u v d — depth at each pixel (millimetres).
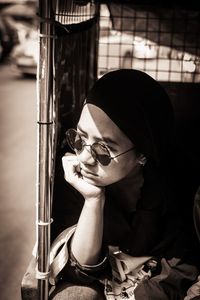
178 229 1967
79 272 1873
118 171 1787
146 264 1950
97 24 2781
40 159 1686
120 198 1988
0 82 11430
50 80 1632
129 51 2850
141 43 2828
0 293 3203
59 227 2086
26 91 10359
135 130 1736
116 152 1757
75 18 2219
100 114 1736
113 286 1908
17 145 6547
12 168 5645
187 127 2781
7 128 7340
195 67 2820
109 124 1735
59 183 2098
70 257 1885
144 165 1920
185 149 2541
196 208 1884
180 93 2807
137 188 1950
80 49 2477
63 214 2086
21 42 11945
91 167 1780
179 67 2830
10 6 13977
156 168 1954
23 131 7199
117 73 1796
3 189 4977
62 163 1953
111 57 2867
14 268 3498
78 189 1828
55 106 1932
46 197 1717
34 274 1939
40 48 1606
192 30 2781
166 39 2811
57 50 1906
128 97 1733
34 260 2031
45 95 1634
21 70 11844
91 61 2803
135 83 1767
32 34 11969
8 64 14289
